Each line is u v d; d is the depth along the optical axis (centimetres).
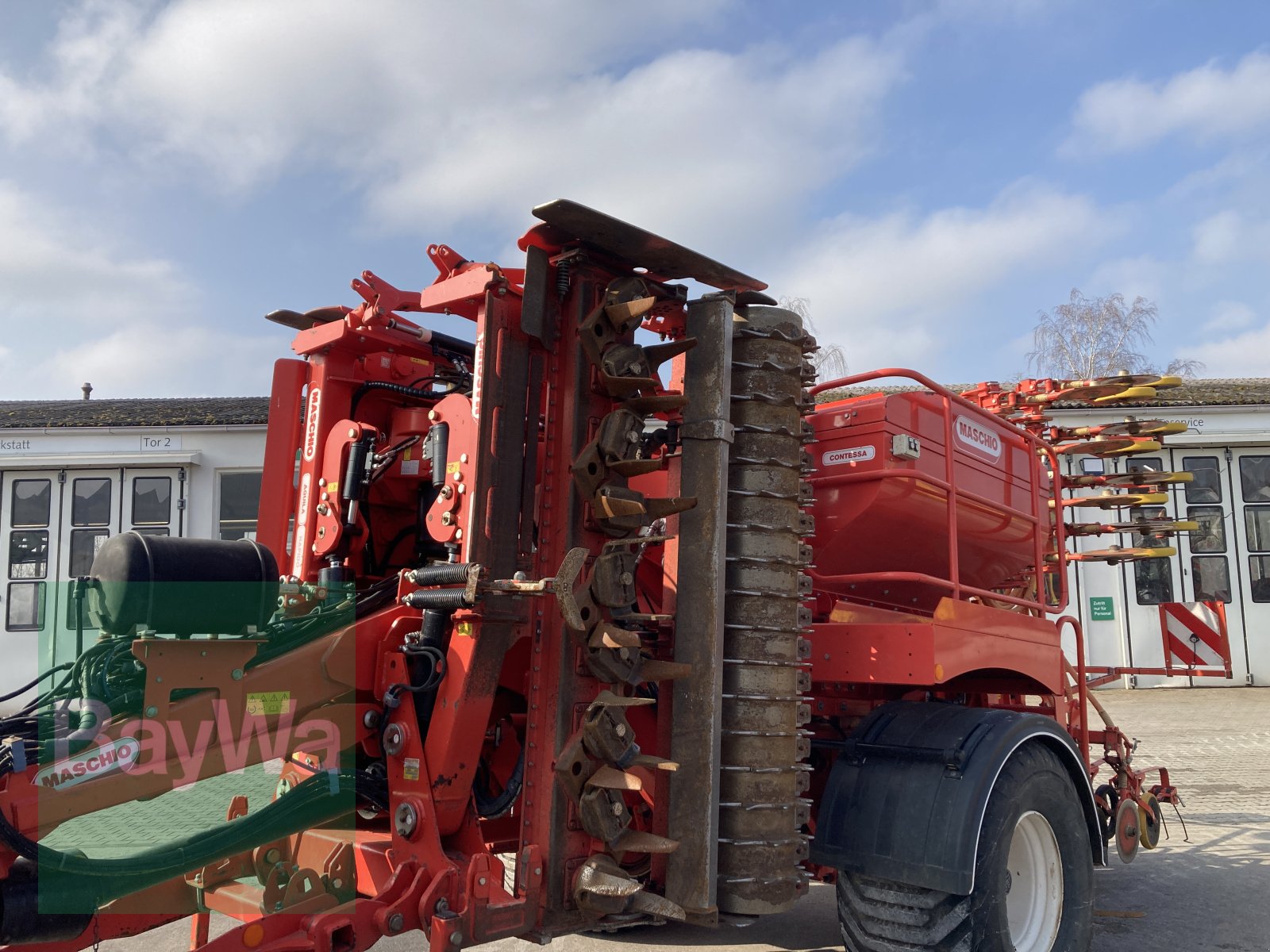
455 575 321
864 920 385
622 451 337
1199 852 685
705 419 364
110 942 464
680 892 340
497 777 383
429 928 306
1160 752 1085
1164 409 1723
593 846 336
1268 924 520
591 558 339
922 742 397
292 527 475
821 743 435
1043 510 595
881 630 416
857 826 388
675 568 371
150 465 1616
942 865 362
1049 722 421
